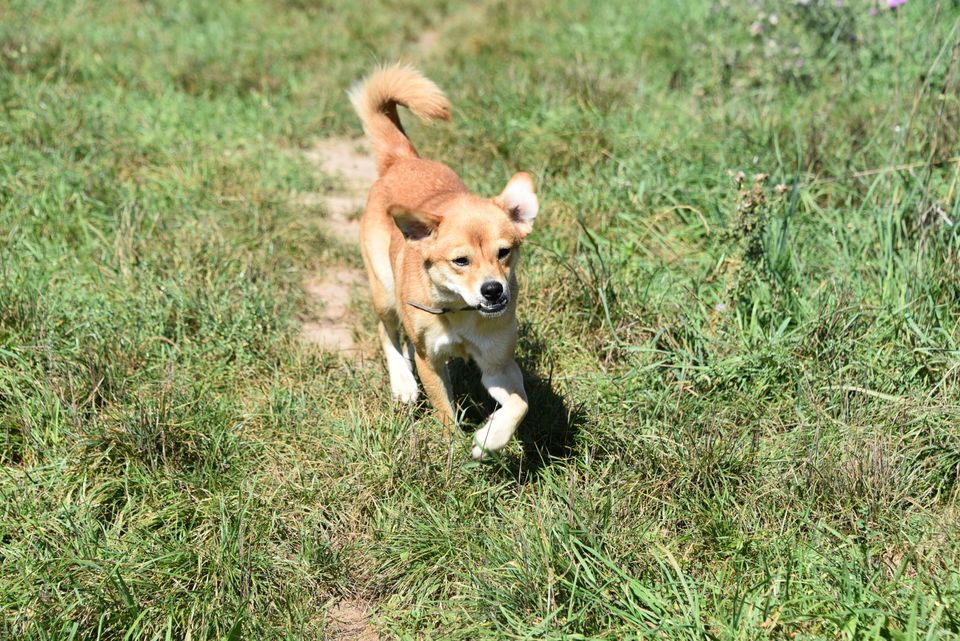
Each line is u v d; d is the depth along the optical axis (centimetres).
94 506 352
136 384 423
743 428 389
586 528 329
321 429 402
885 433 372
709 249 517
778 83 737
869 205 530
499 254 381
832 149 600
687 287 475
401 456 375
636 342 459
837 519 349
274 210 602
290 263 559
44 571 318
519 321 474
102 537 342
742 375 421
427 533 345
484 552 335
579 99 707
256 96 795
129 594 308
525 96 720
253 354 460
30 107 674
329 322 521
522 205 397
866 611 284
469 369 461
